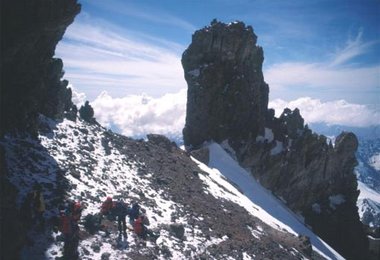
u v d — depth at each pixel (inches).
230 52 2928.2
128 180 1422.2
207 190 1779.0
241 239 1365.7
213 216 1476.4
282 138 3139.8
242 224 1561.3
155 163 1755.7
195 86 2925.7
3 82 1190.3
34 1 1096.2
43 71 1422.2
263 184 2906.0
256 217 1825.8
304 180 3068.4
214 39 2930.6
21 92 1315.2
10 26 1068.5
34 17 1114.7
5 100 1228.5
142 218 1061.8
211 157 2623.0
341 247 3038.9
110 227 1018.1
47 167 1209.4
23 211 871.7
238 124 2977.4
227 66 2960.1
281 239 1637.6
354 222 3203.7
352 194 3334.2
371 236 3491.6
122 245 961.5
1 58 1080.8
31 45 1206.3
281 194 2974.9
